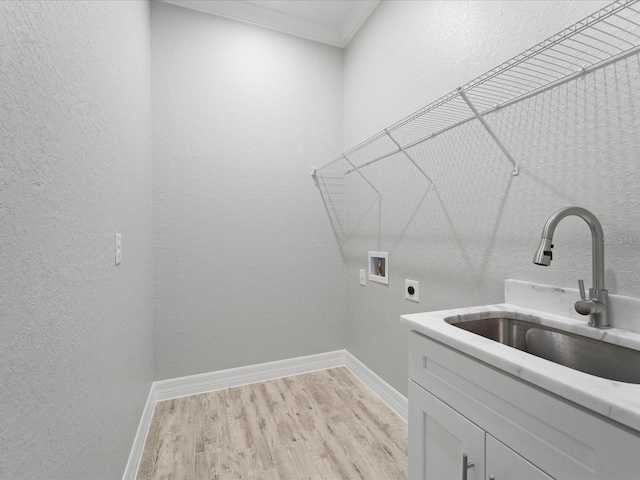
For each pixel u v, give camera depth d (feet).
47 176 2.11
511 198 3.97
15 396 1.70
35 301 1.94
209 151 7.16
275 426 5.75
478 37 4.41
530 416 2.22
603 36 3.01
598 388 1.88
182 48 6.96
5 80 1.66
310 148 8.12
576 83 3.24
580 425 1.92
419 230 5.66
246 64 7.52
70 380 2.43
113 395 3.58
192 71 7.04
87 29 2.89
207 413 6.20
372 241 7.16
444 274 5.10
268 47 7.73
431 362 3.23
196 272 7.07
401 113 6.12
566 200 3.35
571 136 3.28
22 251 1.81
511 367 2.30
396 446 5.18
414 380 3.47
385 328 6.70
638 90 2.77
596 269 2.90
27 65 1.88
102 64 3.34
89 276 2.87
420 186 5.63
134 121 4.97
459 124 4.71
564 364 3.14
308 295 8.12
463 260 4.73
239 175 7.43
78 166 2.65
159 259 6.76
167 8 6.86
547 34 3.51
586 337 2.97
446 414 3.01
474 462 2.69
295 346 8.00
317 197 8.20
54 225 2.21
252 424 5.81
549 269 3.54
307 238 8.09
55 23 2.24
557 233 3.46
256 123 7.59
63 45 2.38
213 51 7.22
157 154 6.73
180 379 6.93
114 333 3.65
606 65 2.99
